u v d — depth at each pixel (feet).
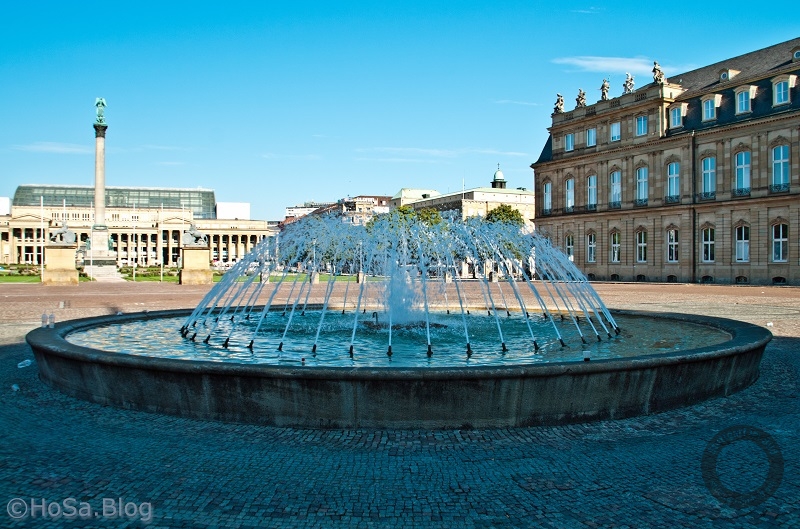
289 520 21.31
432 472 25.57
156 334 56.18
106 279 246.68
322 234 64.28
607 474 25.54
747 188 201.98
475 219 68.69
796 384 42.09
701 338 52.70
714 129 209.26
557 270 68.74
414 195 517.55
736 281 204.64
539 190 286.25
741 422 32.53
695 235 217.56
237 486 24.06
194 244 209.05
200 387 32.14
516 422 31.04
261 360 43.19
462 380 30.12
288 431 30.40
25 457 27.20
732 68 223.92
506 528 20.93
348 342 52.26
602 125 252.62
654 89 229.45
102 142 290.97
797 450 28.35
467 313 77.56
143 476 25.04
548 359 43.29
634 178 239.09
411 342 52.29
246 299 118.52
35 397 37.40
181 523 21.01
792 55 197.67
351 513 21.88
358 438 29.37
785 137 191.11
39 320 83.56
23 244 588.91
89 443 28.99
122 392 34.60
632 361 32.45
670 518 21.65
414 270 69.41
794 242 188.96
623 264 243.60
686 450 28.32
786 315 90.22
